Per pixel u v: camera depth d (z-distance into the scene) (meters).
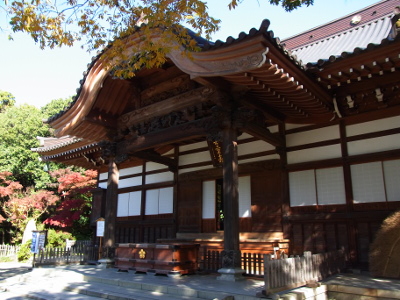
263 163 10.75
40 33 6.11
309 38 15.25
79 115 10.72
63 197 27.28
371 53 6.89
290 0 6.51
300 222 9.78
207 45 7.19
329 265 7.85
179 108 9.98
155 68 10.48
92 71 10.33
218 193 12.21
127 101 11.77
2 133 28.86
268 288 5.84
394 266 7.35
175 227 12.88
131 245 9.80
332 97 8.86
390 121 8.72
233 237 7.97
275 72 6.76
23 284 9.72
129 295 7.15
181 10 6.20
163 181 13.85
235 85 8.23
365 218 8.68
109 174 11.68
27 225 22.89
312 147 9.93
